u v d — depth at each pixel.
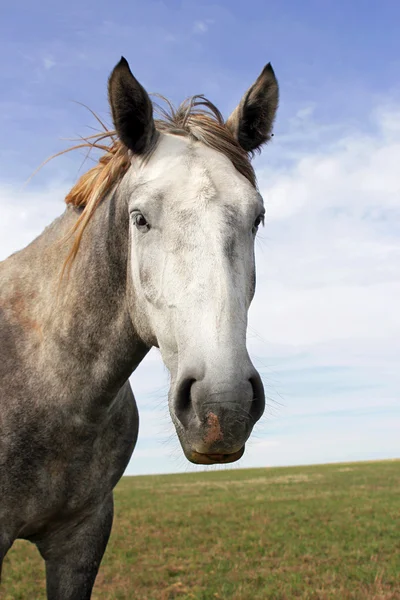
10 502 3.28
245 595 6.14
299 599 6.06
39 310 3.52
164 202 2.79
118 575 7.17
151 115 3.08
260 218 3.05
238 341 2.46
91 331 3.34
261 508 13.01
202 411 2.37
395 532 9.73
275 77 3.36
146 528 10.51
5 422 3.27
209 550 8.62
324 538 9.41
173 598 6.33
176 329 2.62
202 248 2.63
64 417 3.34
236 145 3.19
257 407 2.46
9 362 3.39
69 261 3.37
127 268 3.24
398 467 28.86
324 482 20.09
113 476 3.71
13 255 3.96
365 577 6.91
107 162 3.62
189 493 17.19
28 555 8.49
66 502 3.44
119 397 3.62
